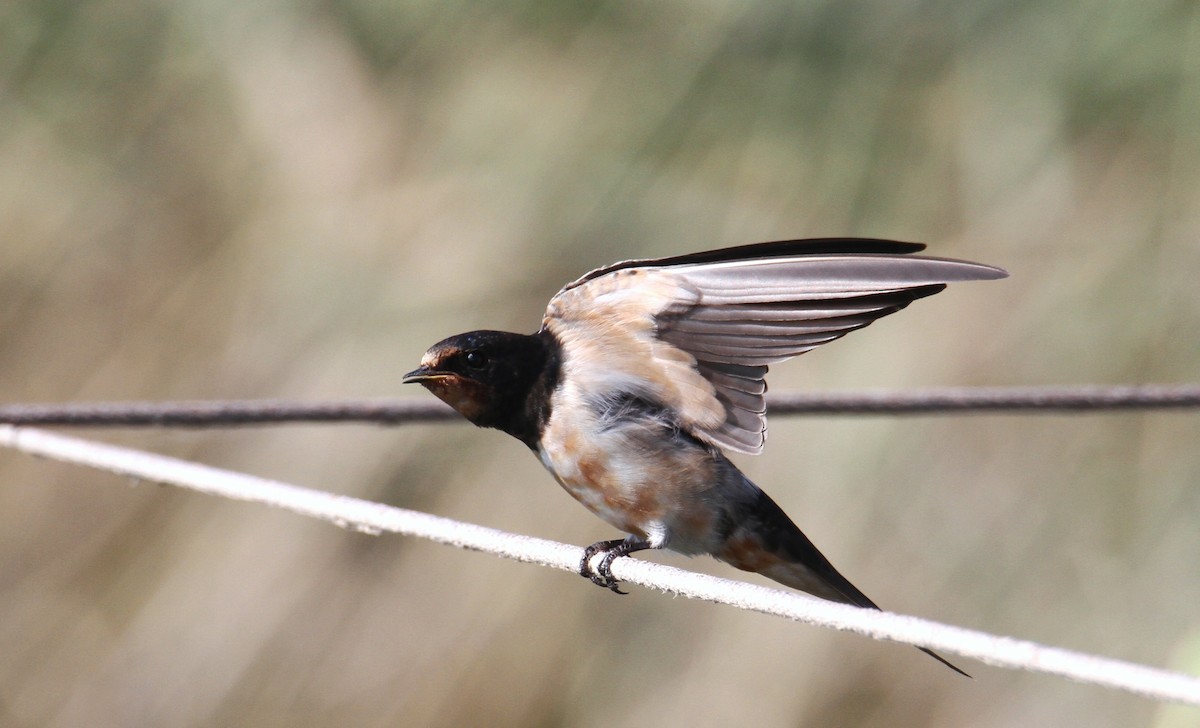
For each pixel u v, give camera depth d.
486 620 12.91
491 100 13.79
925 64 12.98
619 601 12.83
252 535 13.36
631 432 6.61
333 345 13.42
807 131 13.02
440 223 13.57
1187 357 12.42
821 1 12.94
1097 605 12.23
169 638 13.20
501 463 12.93
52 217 14.32
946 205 12.89
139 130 14.48
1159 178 12.76
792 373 12.64
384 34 14.09
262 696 12.94
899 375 12.48
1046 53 12.91
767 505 6.87
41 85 14.57
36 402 13.93
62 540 13.77
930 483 12.45
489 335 6.84
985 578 12.38
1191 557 12.36
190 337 13.84
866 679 12.37
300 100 14.16
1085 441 12.60
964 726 12.31
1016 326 12.64
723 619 12.58
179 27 14.52
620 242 13.24
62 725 13.13
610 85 13.51
